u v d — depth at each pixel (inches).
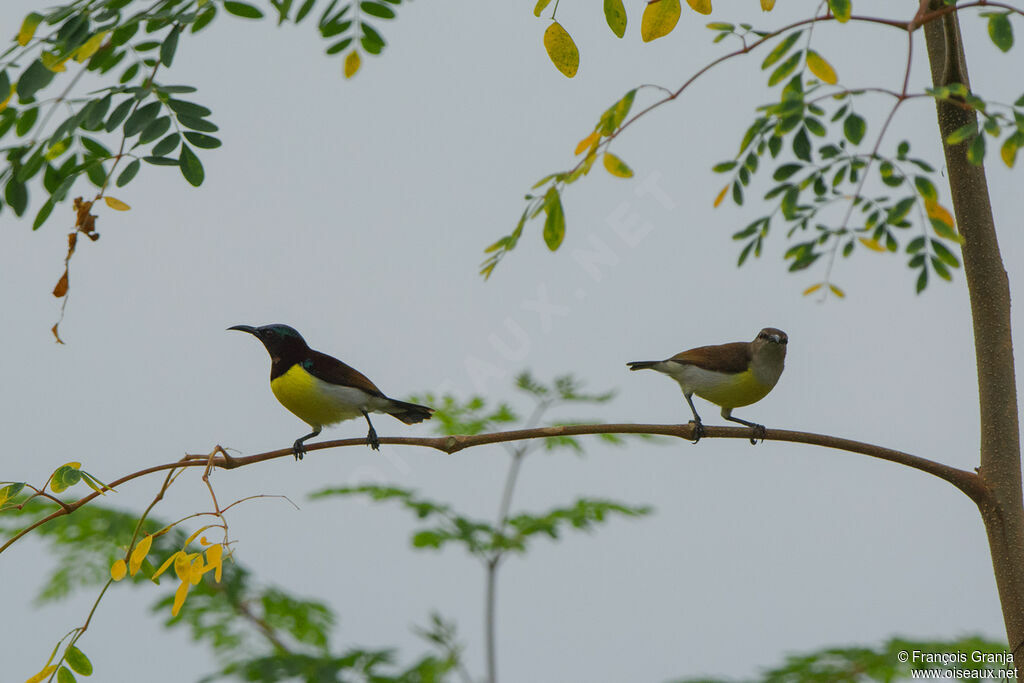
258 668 489.4
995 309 356.2
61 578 585.9
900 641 485.1
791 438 392.8
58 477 322.7
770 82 334.0
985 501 354.3
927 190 379.6
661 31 299.6
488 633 636.1
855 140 360.8
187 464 345.1
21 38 306.0
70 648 306.7
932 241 421.7
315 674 486.9
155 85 310.7
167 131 305.4
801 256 445.1
